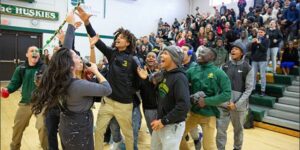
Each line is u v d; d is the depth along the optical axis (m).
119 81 2.07
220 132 2.51
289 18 6.04
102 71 2.39
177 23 10.05
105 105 2.11
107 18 9.67
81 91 1.41
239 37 5.77
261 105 4.84
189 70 2.26
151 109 2.50
